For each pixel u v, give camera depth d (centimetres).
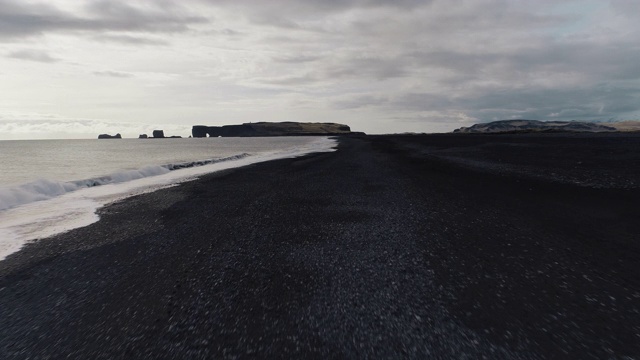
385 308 434
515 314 408
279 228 799
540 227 718
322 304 450
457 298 450
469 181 1323
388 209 944
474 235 691
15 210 1073
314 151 3894
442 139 5381
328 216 893
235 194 1259
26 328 418
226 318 425
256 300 467
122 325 418
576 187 1073
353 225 802
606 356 330
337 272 546
